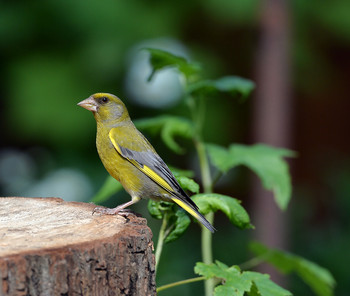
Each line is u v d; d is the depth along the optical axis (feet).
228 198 19.99
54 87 46.06
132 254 16.33
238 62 54.95
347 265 47.73
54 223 18.10
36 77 46.09
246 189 58.95
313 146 67.15
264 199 46.32
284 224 46.50
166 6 47.42
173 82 47.78
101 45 46.16
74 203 20.72
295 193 59.67
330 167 63.10
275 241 46.16
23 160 52.85
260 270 44.37
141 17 46.75
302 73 53.26
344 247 49.67
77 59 46.70
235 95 25.05
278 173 23.80
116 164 22.33
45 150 51.75
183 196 20.12
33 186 52.06
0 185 52.85
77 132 46.14
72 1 45.62
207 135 49.67
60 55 47.06
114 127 22.99
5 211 19.62
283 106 47.78
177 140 51.13
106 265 15.69
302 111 66.80
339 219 54.49
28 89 45.80
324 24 49.73
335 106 66.64
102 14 45.80
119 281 15.96
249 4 46.14
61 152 50.49
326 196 57.57
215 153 24.22
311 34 51.98
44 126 45.78
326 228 53.36
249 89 24.09
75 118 45.80
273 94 47.39
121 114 23.39
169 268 46.01
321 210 56.70
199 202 20.04
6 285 14.29
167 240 20.29
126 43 46.19
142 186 21.61
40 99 45.62
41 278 14.71
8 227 17.65
